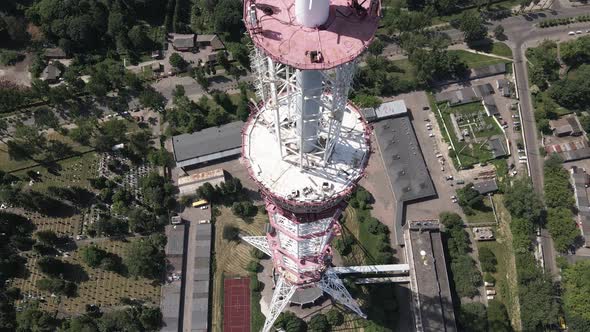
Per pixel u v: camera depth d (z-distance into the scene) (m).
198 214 157.75
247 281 147.75
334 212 98.19
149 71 187.62
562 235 151.38
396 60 193.00
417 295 140.75
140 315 140.75
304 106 78.94
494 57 193.88
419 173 162.88
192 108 175.75
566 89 176.75
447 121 177.88
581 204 159.88
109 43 193.75
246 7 73.31
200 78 179.12
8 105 173.50
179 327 141.25
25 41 192.00
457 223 153.50
